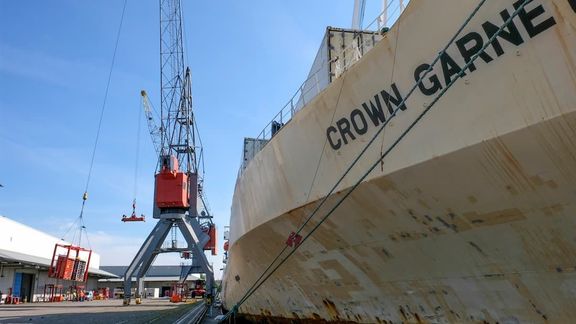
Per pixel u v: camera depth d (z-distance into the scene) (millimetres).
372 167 6934
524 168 5500
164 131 47562
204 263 39875
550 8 4992
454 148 5992
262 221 11555
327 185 8430
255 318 16859
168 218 40906
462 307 7555
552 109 5008
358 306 10039
